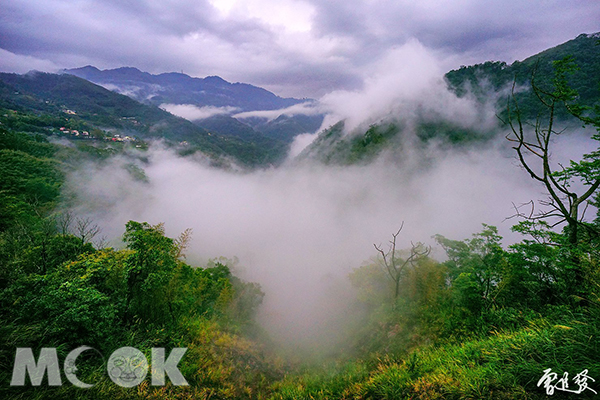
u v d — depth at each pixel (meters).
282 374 8.96
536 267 7.39
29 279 5.77
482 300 8.02
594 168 7.14
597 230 7.11
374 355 9.12
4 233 9.51
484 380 3.86
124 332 6.15
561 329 3.97
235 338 9.47
